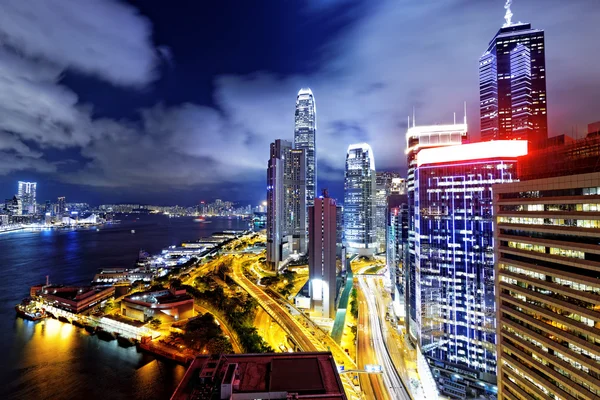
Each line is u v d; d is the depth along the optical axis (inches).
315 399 2989.7
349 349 7696.9
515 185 4072.3
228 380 3201.3
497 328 4274.1
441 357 6407.5
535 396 3636.8
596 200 3085.6
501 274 4195.4
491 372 5925.2
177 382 6747.1
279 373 3395.7
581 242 3196.4
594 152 3437.5
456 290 6407.5
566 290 3309.5
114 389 6496.1
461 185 6466.5
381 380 6309.1
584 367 3105.3
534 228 3742.6
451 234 6510.8
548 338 3499.0
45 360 7642.7
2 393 6368.1
